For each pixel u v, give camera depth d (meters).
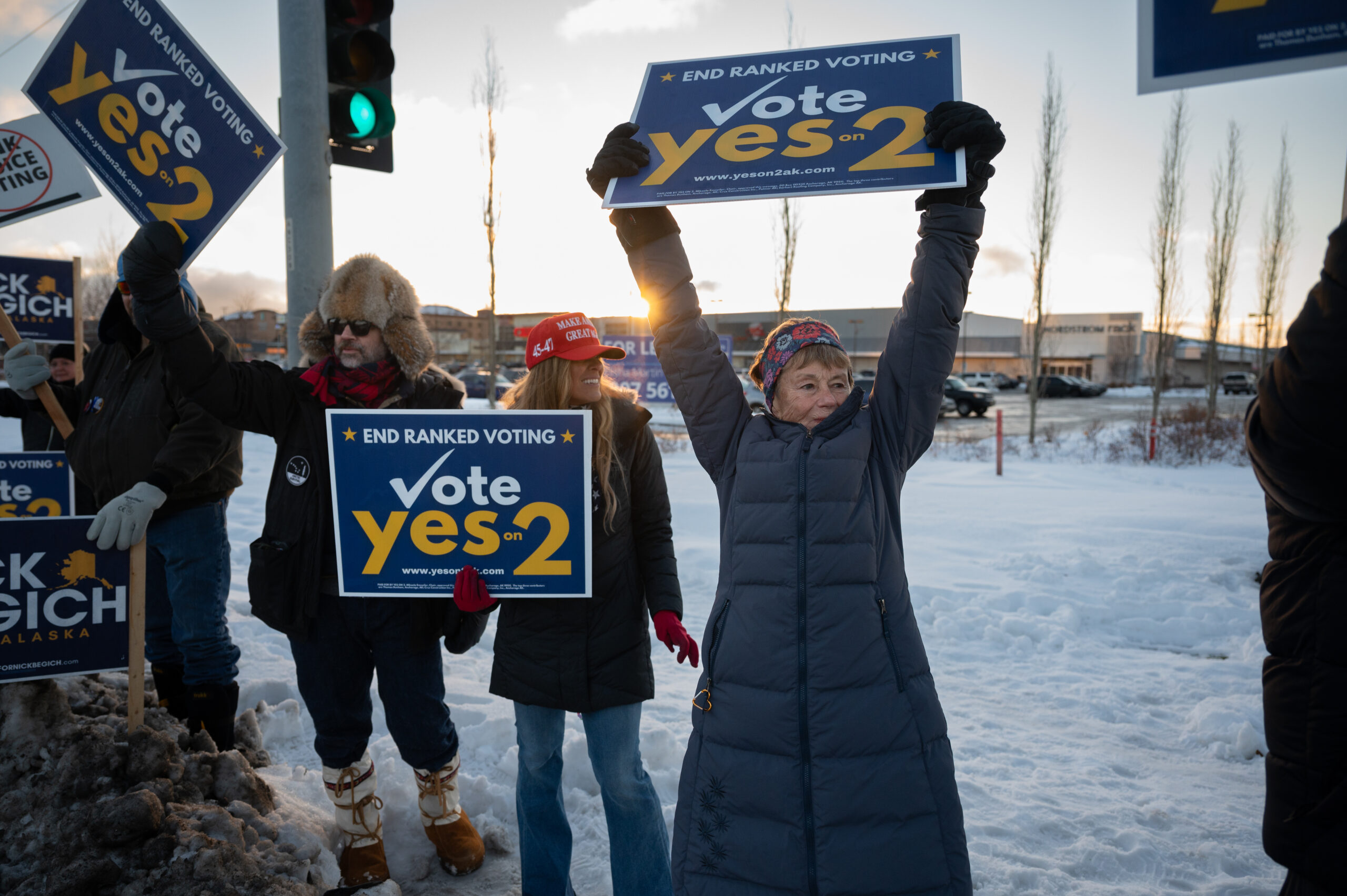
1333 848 1.24
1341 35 1.31
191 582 2.86
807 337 1.88
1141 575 6.32
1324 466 1.16
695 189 1.80
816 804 1.61
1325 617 1.26
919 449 1.85
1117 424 23.75
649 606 2.39
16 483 3.25
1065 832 2.90
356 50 4.29
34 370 2.79
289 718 3.52
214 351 2.26
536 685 2.21
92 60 2.38
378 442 2.30
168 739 2.46
